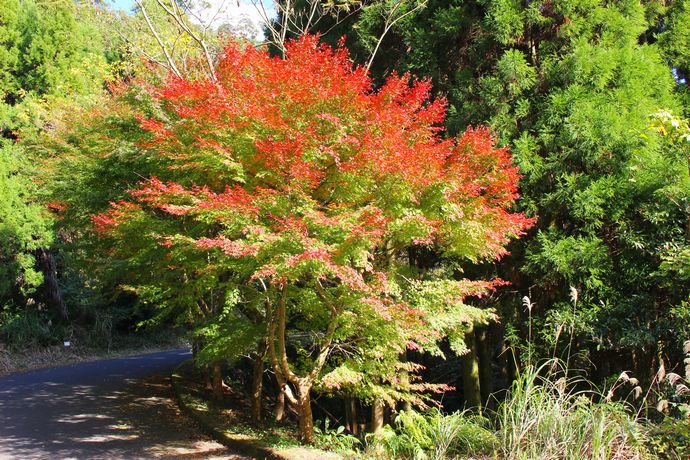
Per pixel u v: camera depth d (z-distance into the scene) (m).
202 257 7.26
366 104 6.52
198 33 11.64
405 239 6.44
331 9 11.68
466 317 7.09
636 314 7.88
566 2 8.96
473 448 5.95
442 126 9.75
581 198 8.12
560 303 8.37
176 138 6.86
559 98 8.53
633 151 8.16
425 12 10.27
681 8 9.88
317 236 5.67
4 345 18.20
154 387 13.16
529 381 5.73
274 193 5.69
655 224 8.03
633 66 8.79
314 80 6.30
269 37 14.30
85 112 10.68
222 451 7.26
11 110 18.48
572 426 5.25
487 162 7.07
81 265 11.91
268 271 5.13
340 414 11.73
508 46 9.47
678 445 5.12
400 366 7.23
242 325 7.72
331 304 6.72
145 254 8.13
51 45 21.12
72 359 19.53
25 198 17.67
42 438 7.79
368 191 6.22
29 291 18.52
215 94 6.71
